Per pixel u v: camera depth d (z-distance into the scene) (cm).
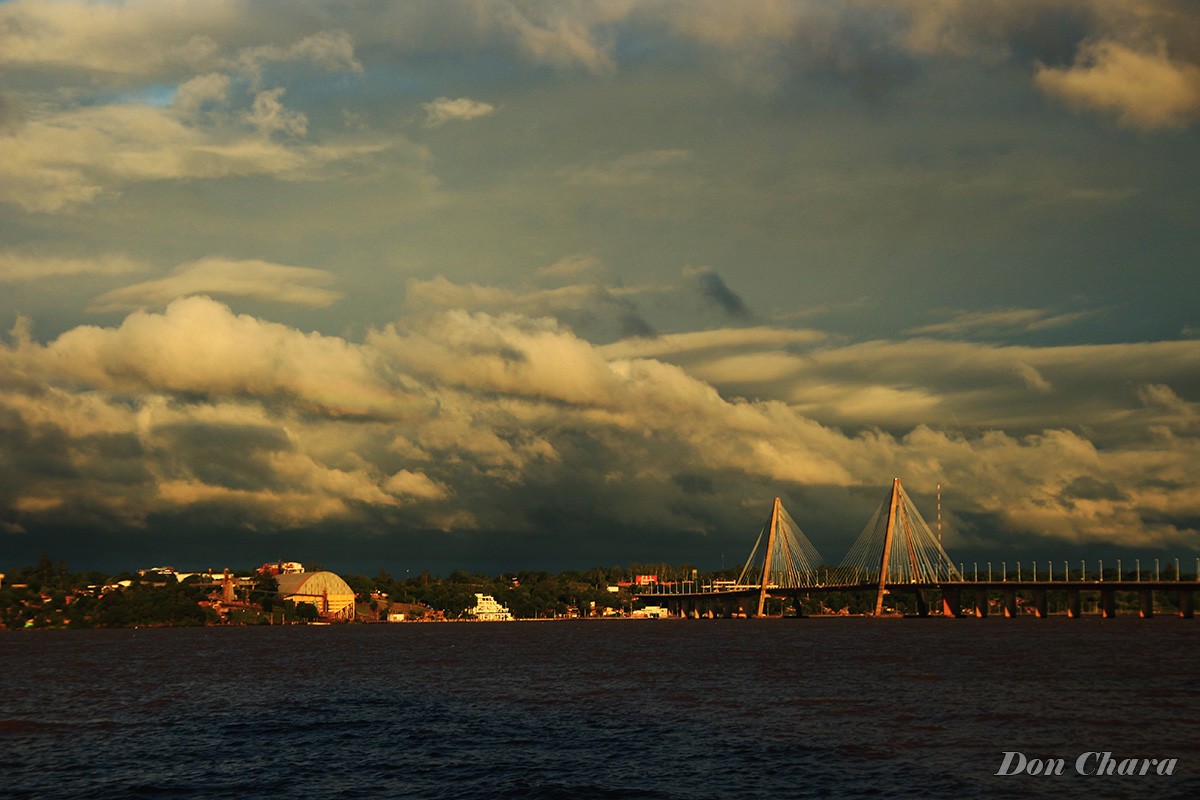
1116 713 9756
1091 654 18338
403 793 6688
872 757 7594
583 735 8788
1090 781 6806
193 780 7131
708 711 10288
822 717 9688
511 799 6481
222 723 9869
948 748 7944
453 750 8125
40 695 13025
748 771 7150
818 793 6506
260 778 7169
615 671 15688
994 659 17175
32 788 6944
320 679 15050
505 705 11138
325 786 6906
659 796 6481
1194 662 16138
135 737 9019
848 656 18550
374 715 10331
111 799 6612
